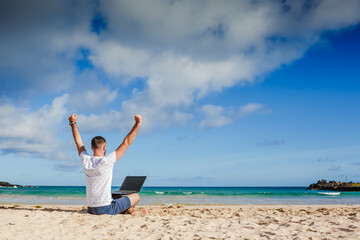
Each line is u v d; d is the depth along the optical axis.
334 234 3.62
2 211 4.92
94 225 3.84
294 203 18.23
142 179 5.10
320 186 69.75
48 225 3.84
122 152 4.24
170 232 3.60
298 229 3.97
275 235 3.56
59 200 17.88
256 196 30.34
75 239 3.18
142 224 4.01
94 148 4.32
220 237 3.38
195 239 3.26
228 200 21.00
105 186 4.30
